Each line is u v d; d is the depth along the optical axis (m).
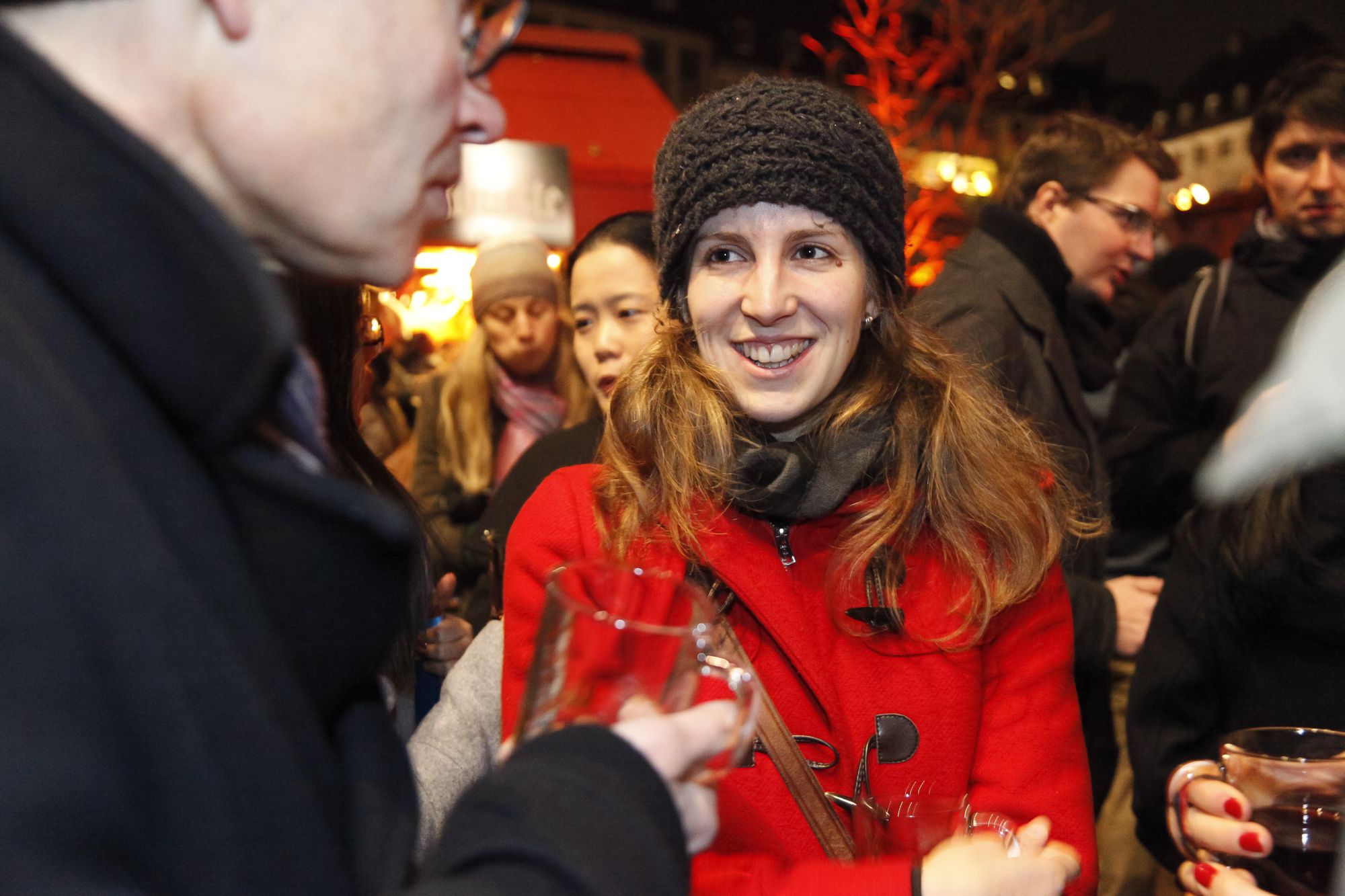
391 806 0.68
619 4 23.22
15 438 0.49
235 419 0.56
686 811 0.66
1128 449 2.87
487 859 0.55
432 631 1.79
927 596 1.39
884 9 14.01
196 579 0.54
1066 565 2.23
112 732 0.50
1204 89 28.86
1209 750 1.72
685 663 0.72
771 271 1.34
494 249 3.27
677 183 1.39
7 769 0.46
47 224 0.51
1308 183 2.60
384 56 0.62
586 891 0.53
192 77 0.59
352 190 0.63
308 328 1.31
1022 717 1.34
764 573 1.35
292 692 0.59
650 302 2.24
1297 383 0.60
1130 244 2.73
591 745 0.60
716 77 24.98
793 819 1.23
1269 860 1.05
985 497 1.39
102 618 0.49
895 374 1.48
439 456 3.31
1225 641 1.66
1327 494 1.52
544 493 1.46
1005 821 1.15
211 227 0.53
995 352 2.31
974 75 14.22
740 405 1.42
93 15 0.57
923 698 1.32
